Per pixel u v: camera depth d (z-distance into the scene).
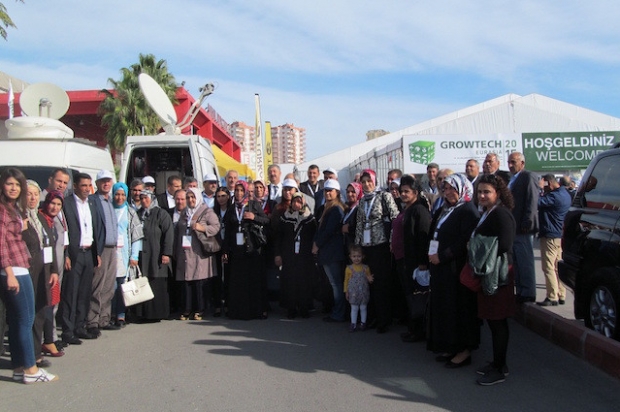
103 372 5.46
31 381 5.09
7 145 8.88
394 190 8.23
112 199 7.62
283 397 4.67
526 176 7.10
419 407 4.40
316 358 5.88
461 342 5.40
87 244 6.62
